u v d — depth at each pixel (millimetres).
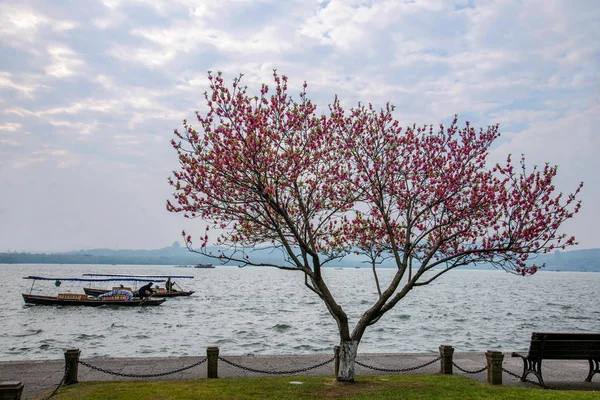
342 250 13852
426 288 111062
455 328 35688
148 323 38469
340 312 12516
